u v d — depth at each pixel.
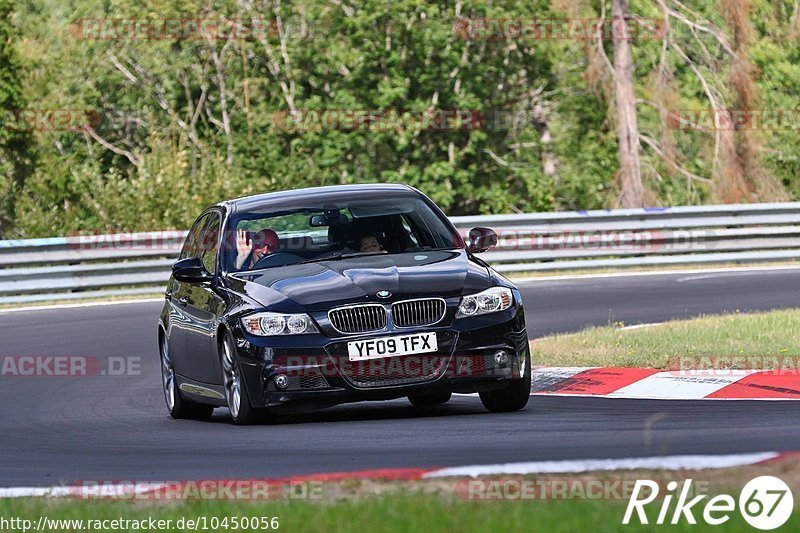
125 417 30.02
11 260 57.69
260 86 114.94
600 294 53.09
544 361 34.22
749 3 99.81
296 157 109.12
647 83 107.31
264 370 24.95
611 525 13.91
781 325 37.78
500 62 110.25
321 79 112.62
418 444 21.84
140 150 116.75
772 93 112.56
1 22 104.56
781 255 65.12
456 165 108.94
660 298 50.94
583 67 108.75
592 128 110.94
